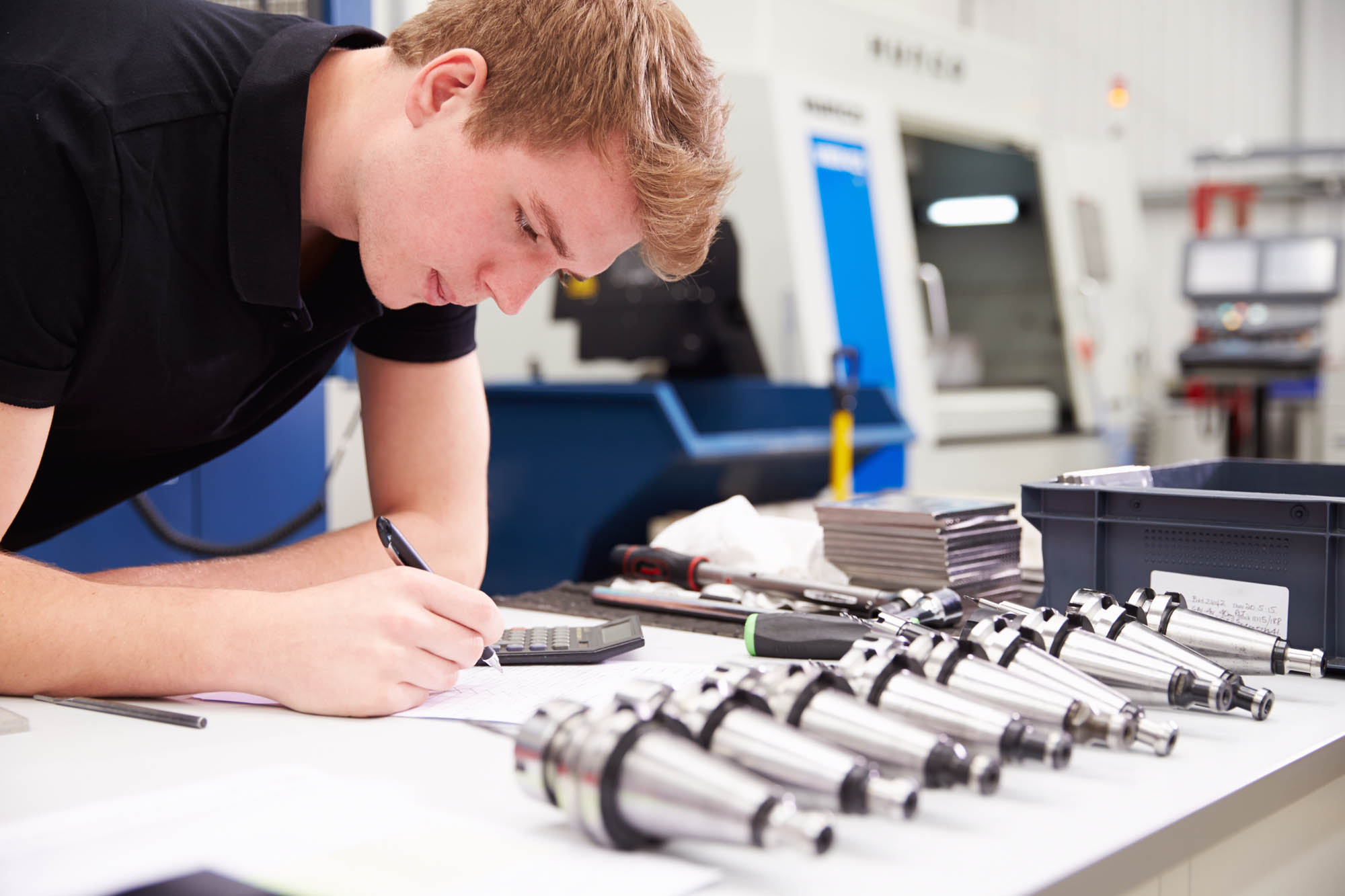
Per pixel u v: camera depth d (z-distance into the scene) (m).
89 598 0.84
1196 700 0.76
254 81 0.94
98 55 0.90
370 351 1.23
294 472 2.02
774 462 2.52
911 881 0.50
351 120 0.98
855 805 0.52
